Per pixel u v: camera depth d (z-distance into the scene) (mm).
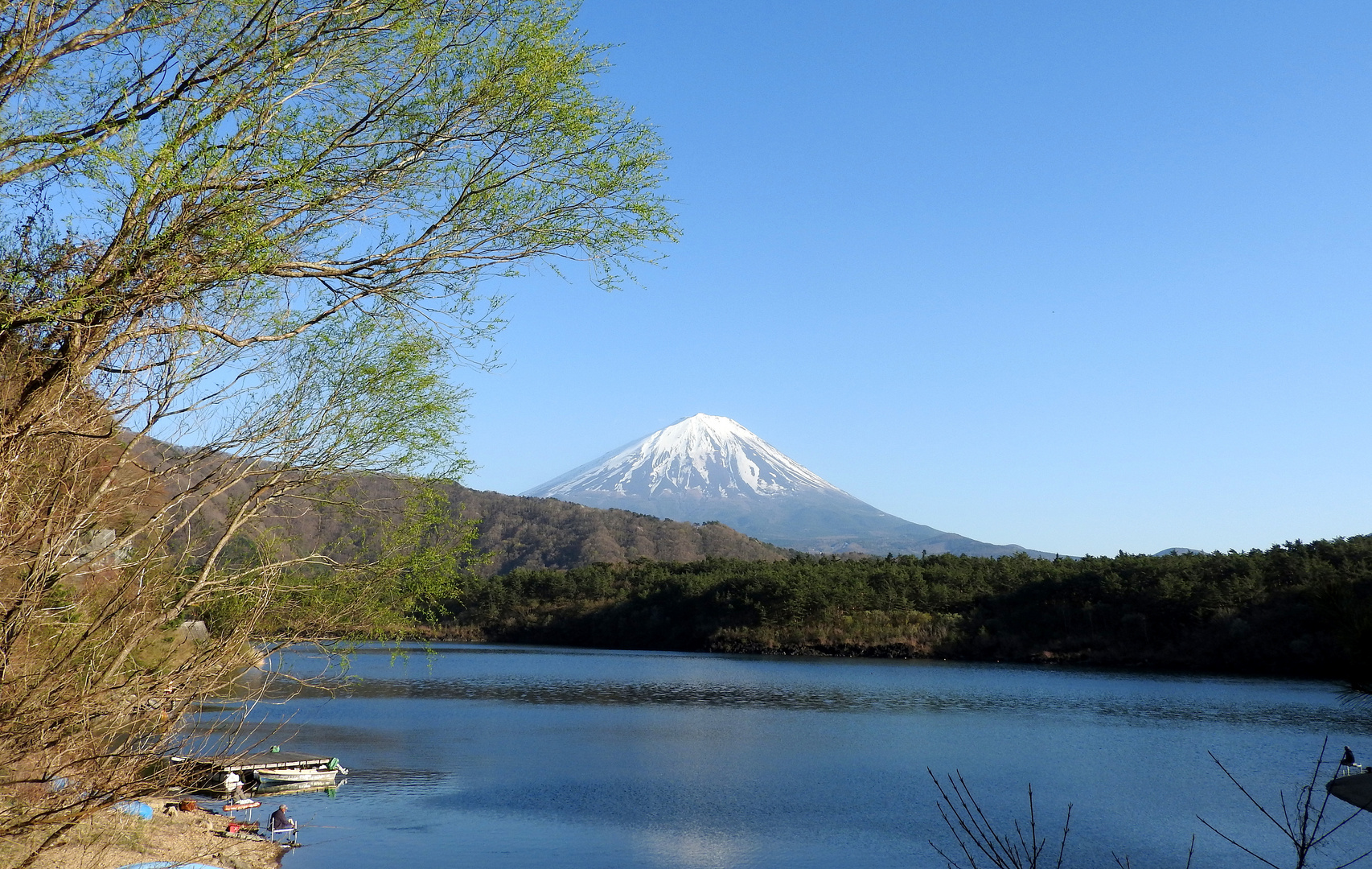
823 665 89062
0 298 7375
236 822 24391
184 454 8711
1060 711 54625
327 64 8273
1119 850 24500
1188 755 39281
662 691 65938
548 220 9117
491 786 32250
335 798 29859
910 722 50250
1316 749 40531
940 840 25734
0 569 7285
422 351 9562
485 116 8844
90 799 7043
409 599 10461
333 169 8320
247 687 8812
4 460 7242
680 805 29859
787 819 28047
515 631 125750
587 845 24922
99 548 7977
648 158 9266
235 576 8586
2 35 7121
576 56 9016
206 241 7695
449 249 9023
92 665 7227
